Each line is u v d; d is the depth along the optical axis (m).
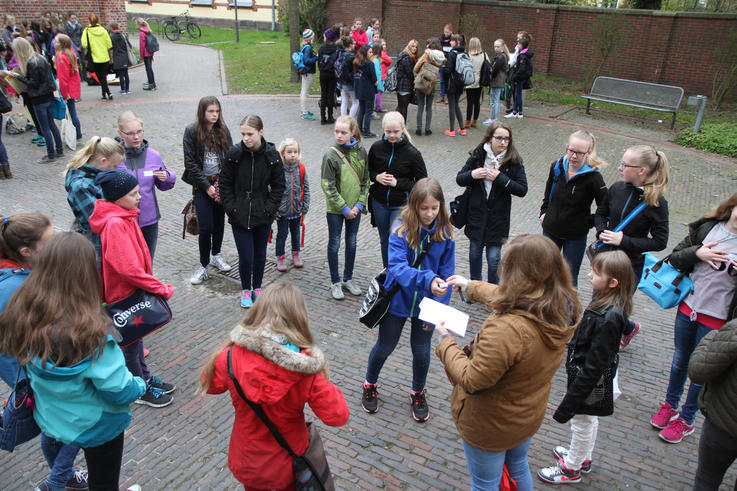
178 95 14.51
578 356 3.01
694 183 9.68
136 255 3.45
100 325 2.38
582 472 3.47
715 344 2.60
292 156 5.76
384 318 3.65
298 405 2.26
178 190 8.46
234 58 20.16
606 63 17.02
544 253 2.24
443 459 3.59
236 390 2.22
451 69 11.39
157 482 3.28
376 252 6.91
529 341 2.26
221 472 3.39
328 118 12.54
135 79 16.42
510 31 18.28
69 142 9.85
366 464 3.51
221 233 6.04
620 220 4.23
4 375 2.74
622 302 2.90
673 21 15.66
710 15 15.08
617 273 2.87
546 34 17.75
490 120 13.28
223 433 3.74
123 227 3.37
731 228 3.37
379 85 11.62
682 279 3.64
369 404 4.00
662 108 13.07
